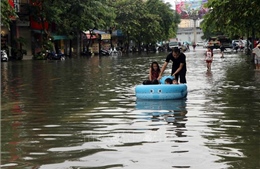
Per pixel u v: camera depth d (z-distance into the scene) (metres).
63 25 53.16
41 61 43.97
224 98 13.19
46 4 49.62
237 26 32.44
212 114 10.28
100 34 70.06
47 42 50.78
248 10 27.39
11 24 48.84
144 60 44.12
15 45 49.38
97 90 16.08
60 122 9.58
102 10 58.25
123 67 31.64
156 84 13.56
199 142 7.43
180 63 14.34
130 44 91.75
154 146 7.18
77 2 54.00
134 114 10.42
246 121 9.34
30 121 9.78
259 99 12.88
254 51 26.61
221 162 6.20
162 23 87.56
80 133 8.36
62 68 30.84
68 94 14.91
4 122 9.70
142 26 77.56
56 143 7.56
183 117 9.89
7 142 7.68
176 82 13.95
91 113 10.70
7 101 13.24
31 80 20.84
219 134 8.06
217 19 30.22
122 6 74.94
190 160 6.32
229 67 29.25
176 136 7.91
